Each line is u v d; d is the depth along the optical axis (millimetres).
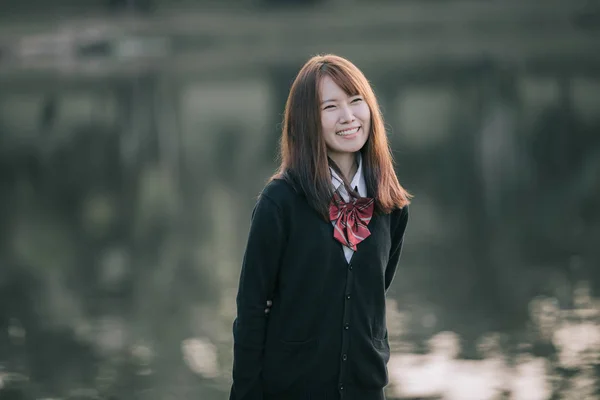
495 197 16531
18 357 8852
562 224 14117
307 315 4199
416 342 8820
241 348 4242
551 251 12438
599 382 7535
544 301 10047
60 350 9031
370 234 4246
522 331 9000
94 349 9086
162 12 60938
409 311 9953
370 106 4305
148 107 34219
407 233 14141
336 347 4207
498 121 25906
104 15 59938
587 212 14859
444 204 16188
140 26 56719
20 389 7914
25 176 21766
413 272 11711
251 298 4219
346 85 4227
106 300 11086
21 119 31750
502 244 13039
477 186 17703
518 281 10992
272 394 4270
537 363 8047
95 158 24094
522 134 23609
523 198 16312
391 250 4531
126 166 22719
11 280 12289
